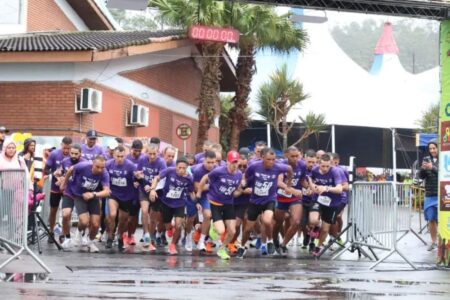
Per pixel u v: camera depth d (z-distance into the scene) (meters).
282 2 11.20
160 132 27.09
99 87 22.69
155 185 13.33
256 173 12.92
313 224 13.77
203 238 14.17
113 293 7.55
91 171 13.14
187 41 26.08
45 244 14.66
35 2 26.69
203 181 12.85
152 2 27.22
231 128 30.08
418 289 8.67
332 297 7.68
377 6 11.39
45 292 7.51
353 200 13.11
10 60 21.05
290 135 37.69
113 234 14.14
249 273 10.23
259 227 14.97
